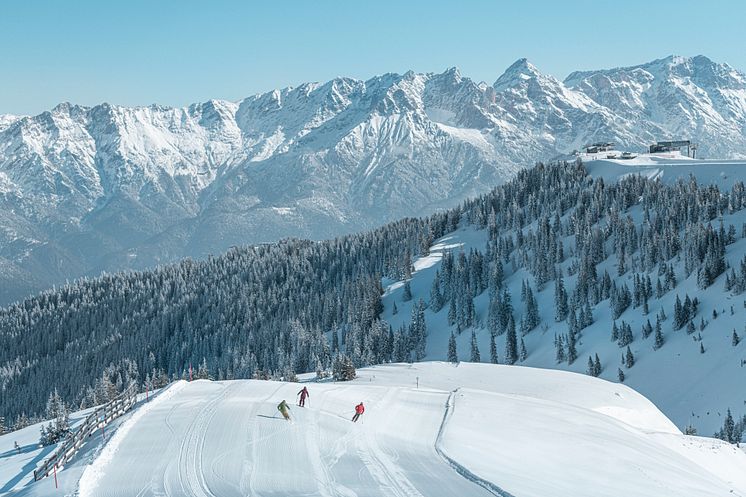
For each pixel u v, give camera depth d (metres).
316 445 43.91
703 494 41.66
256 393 58.94
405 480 37.84
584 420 57.62
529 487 37.44
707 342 154.88
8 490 40.16
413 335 197.12
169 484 37.00
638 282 184.50
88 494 36.03
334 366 87.50
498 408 58.06
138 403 58.41
